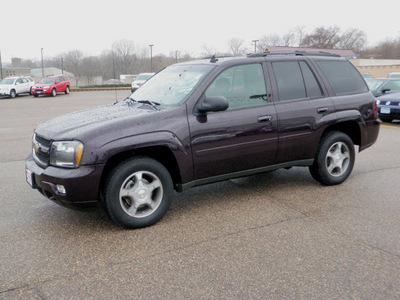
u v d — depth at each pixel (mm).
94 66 72625
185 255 3418
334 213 4379
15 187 5473
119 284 2965
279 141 4723
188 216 4340
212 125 4242
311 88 5062
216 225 4070
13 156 7629
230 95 4438
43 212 4496
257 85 4637
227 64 4496
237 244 3623
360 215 4312
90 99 26750
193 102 4195
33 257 3402
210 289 2889
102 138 3693
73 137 3678
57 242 3699
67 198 3664
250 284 2949
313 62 5199
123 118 3922
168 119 4023
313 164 5219
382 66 41500
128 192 3887
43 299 2777
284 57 4965
